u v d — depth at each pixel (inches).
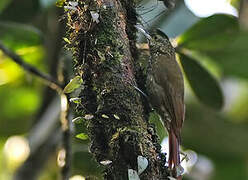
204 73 361.1
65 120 336.5
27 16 412.2
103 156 249.6
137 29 297.1
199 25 360.5
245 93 542.3
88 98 254.4
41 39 394.6
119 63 256.4
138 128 250.4
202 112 488.4
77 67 261.9
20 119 504.1
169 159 352.8
